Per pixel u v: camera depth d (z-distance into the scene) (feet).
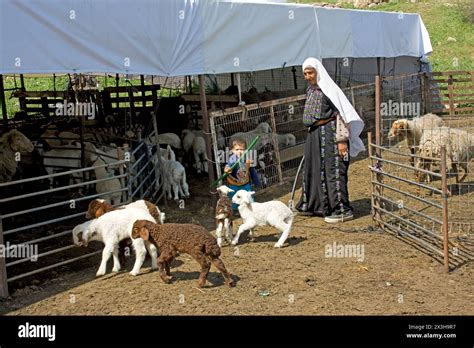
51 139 33.32
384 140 42.65
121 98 45.91
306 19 33.42
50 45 19.16
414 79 54.60
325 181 24.45
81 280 18.65
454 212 25.22
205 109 26.58
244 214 21.21
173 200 29.01
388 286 17.40
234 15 27.40
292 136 35.91
